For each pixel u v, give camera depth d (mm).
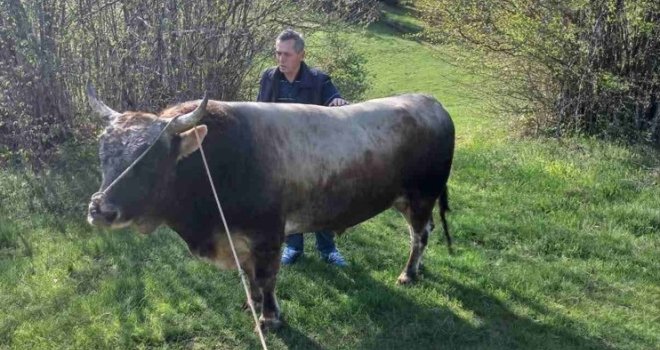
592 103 10430
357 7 13680
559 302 5828
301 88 5734
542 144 10141
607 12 10078
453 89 17094
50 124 8680
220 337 5090
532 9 10727
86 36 8664
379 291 5703
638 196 8094
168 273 5895
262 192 4715
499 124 12102
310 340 5078
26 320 5160
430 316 5410
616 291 6051
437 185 5906
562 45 10398
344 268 6172
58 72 8438
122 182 4227
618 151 9508
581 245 6832
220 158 4574
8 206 7109
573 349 5109
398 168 5512
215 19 9453
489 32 11055
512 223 7305
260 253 4863
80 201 7250
